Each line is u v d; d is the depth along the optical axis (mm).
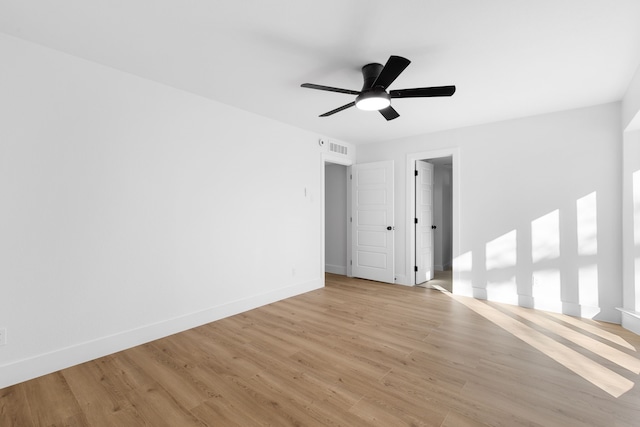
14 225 2145
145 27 2074
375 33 2129
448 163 6219
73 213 2410
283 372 2281
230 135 3557
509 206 4004
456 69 2631
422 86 2957
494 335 2961
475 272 4281
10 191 2129
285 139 4254
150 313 2867
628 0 1773
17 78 2164
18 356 2158
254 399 1953
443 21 1989
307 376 2225
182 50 2367
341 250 5949
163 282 2961
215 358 2506
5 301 2111
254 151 3834
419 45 2271
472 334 2984
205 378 2199
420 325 3230
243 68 2656
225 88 3078
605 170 3402
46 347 2279
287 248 4305
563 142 3646
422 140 4809
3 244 2104
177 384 2123
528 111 3691
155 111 2910
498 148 4090
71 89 2410
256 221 3865
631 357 2496
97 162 2541
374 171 5270
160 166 2943
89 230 2494
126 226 2713
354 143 5500
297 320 3395
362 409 1851
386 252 5168
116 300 2648
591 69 2633
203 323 3270
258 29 2096
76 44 2271
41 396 1987
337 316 3523
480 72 2688
